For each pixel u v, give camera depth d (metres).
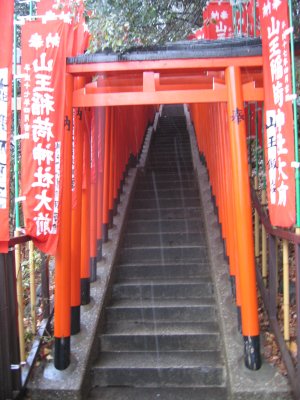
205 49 3.61
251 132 5.61
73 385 3.57
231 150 3.69
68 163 3.76
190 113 12.31
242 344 3.87
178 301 4.91
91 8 3.77
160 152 10.05
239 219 3.64
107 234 5.79
